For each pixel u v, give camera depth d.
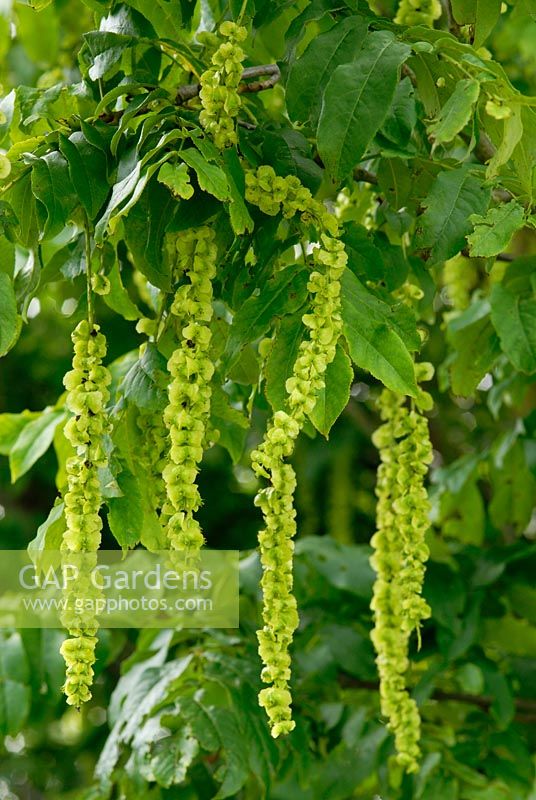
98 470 1.87
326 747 2.36
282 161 1.88
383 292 1.96
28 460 2.20
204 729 2.15
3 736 2.27
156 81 1.99
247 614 2.38
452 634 2.34
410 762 2.02
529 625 2.53
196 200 1.85
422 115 2.04
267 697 1.78
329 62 1.87
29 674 2.28
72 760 4.78
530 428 2.47
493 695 2.34
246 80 1.98
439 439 3.95
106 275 2.00
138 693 2.21
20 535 4.70
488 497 3.32
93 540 1.79
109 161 1.86
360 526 4.32
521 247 2.92
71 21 2.63
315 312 1.79
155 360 1.91
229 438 2.08
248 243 1.90
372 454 4.21
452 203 1.89
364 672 2.34
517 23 2.45
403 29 1.89
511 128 1.84
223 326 1.94
